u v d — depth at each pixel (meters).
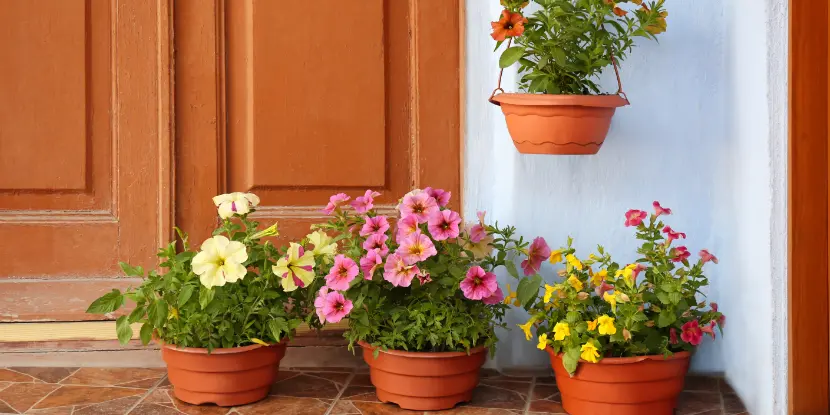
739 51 2.44
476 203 2.77
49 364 2.76
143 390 2.53
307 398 2.47
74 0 2.78
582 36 2.46
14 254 2.79
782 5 2.16
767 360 2.21
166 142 2.79
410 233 2.38
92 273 2.81
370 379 2.59
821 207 2.14
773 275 2.18
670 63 2.64
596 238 2.66
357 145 2.84
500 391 2.55
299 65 2.81
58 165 2.80
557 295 2.31
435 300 2.37
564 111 2.35
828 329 2.15
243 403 2.41
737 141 2.46
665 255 2.34
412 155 2.85
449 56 2.80
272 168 2.82
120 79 2.78
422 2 2.79
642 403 2.25
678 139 2.65
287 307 2.73
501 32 2.39
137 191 2.80
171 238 2.81
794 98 2.13
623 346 2.26
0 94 2.78
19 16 2.77
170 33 2.78
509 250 2.58
